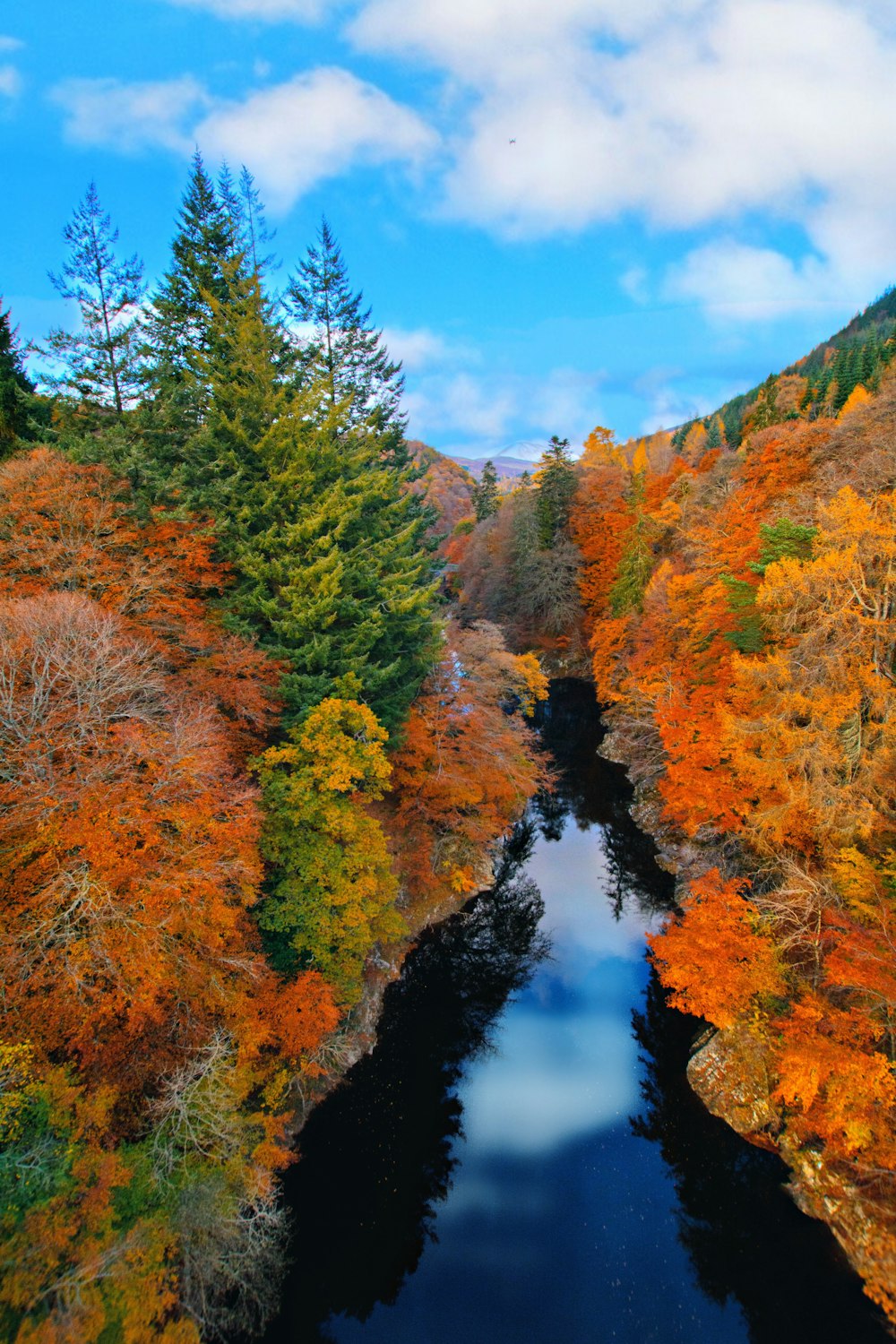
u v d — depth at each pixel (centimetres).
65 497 1538
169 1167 1066
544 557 5406
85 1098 1025
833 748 1602
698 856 2477
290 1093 1581
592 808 3409
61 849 1066
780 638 1994
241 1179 1177
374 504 2652
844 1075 1273
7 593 1427
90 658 1279
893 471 2048
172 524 1756
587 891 2667
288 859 1641
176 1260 1063
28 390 2058
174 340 2286
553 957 2284
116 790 1145
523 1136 1619
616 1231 1386
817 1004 1428
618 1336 1199
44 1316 779
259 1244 1205
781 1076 1517
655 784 3297
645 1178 1498
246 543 1934
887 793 1544
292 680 1825
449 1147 1584
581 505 5741
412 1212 1420
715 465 4931
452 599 6525
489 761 2572
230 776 1583
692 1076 1716
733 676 2231
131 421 1872
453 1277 1304
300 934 1603
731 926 1695
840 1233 1278
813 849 1733
